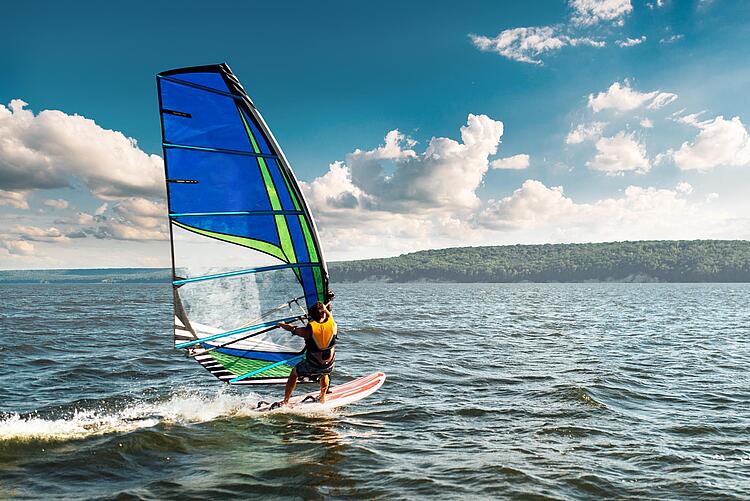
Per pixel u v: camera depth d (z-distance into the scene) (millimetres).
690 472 6566
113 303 46250
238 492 5852
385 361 15180
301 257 9203
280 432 8156
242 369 9203
